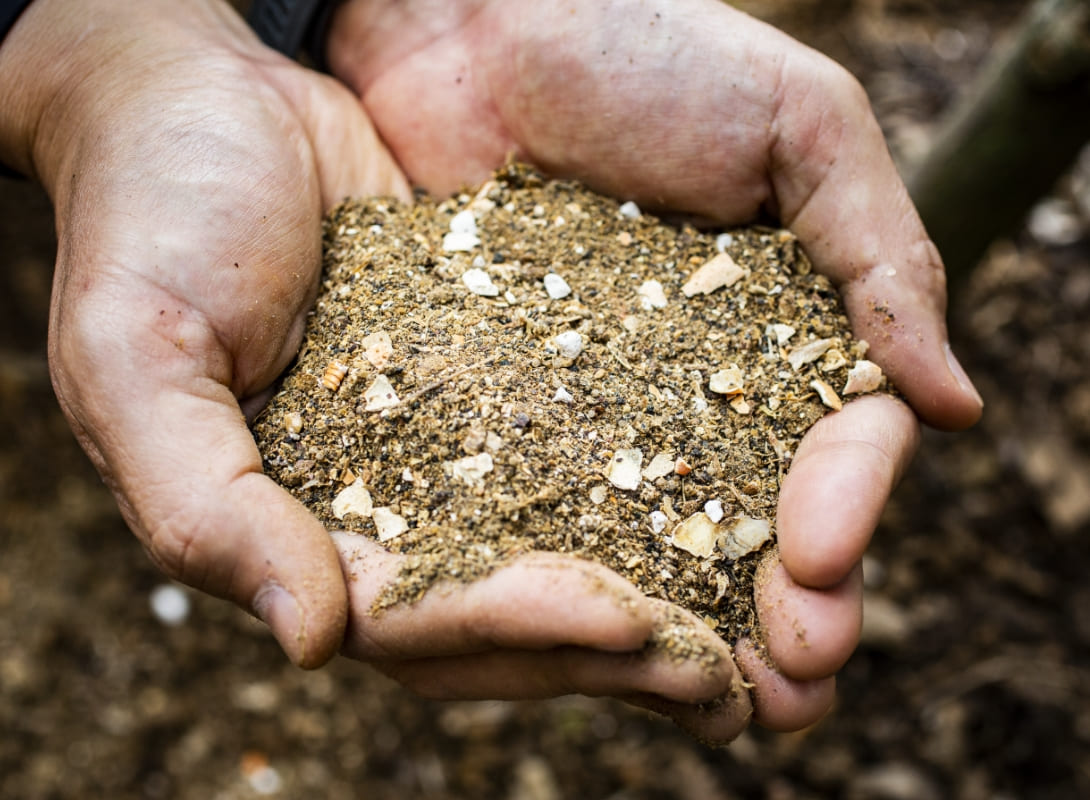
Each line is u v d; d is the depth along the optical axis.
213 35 0.40
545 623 0.32
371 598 0.33
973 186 0.49
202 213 0.36
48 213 0.67
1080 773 0.49
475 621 0.33
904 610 0.53
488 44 0.41
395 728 0.52
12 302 0.63
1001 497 0.56
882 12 0.81
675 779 0.50
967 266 0.51
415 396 0.35
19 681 0.52
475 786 0.51
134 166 0.36
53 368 0.35
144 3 0.39
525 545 0.33
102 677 0.52
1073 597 0.52
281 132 0.38
